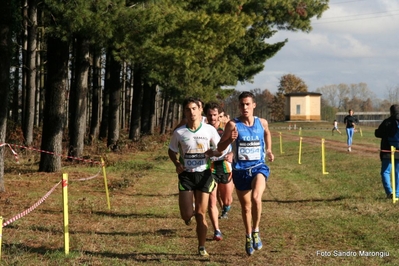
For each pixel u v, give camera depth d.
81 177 16.69
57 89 17.38
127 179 16.11
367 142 36.06
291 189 14.44
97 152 24.89
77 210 10.95
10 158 20.62
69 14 14.74
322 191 13.81
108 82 32.62
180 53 20.36
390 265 6.81
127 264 6.78
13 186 14.16
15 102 37.34
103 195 13.36
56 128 17.53
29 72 25.95
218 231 8.33
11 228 8.84
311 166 20.95
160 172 19.25
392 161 11.58
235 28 22.02
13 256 6.88
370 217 9.97
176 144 7.28
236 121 7.41
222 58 32.88
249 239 7.26
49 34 16.36
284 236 8.60
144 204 12.05
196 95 34.19
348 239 8.31
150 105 45.66
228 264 6.89
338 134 50.12
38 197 12.47
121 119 48.06
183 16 19.91
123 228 9.27
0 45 12.27
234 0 25.31
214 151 7.23
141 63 25.39
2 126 12.73
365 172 17.52
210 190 7.23
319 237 8.48
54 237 8.25
